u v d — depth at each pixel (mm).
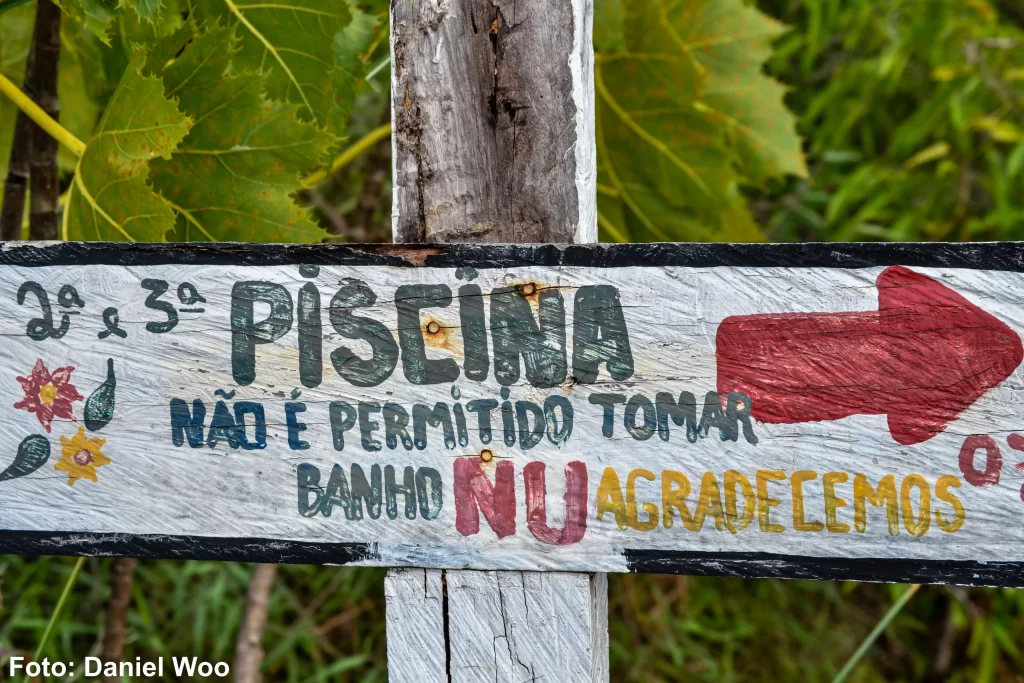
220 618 2795
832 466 966
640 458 989
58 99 1598
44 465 1090
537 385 1000
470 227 1032
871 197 3107
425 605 1046
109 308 1071
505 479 1009
